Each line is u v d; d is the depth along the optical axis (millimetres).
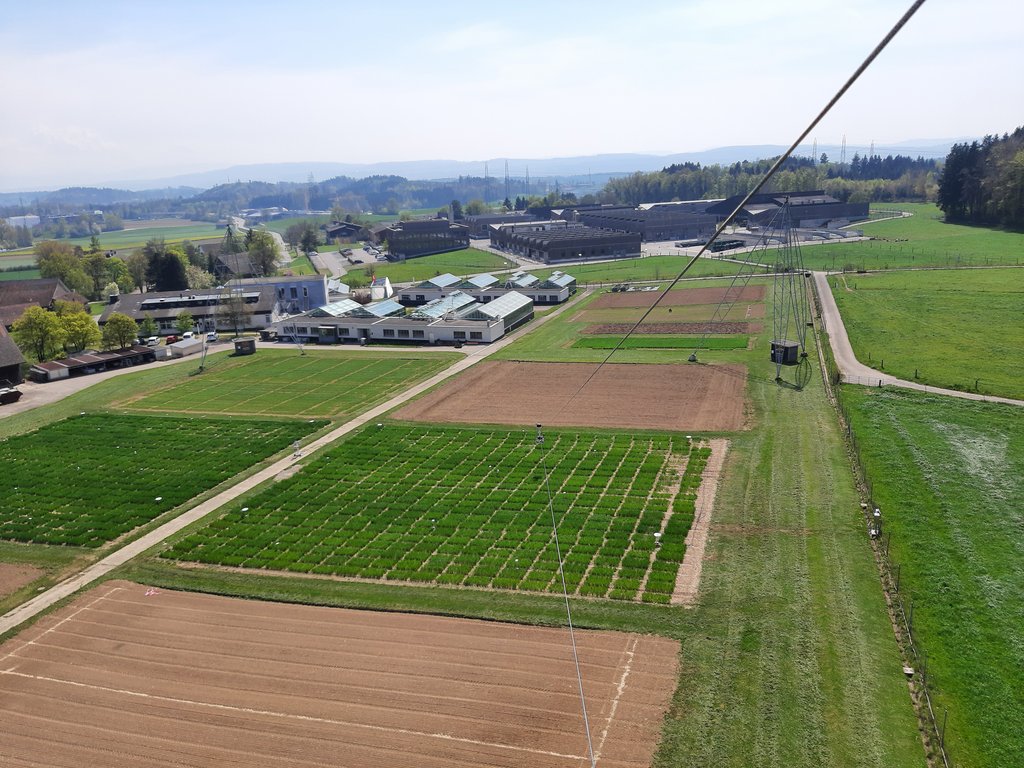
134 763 35094
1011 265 156250
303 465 73938
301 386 105750
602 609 45438
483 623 45000
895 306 123750
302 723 37000
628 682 38500
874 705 35688
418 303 177375
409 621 45781
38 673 42750
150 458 78812
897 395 81188
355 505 63625
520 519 59031
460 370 108312
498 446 75812
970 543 50219
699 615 44031
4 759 35938
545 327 137000
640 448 72312
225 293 160750
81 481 73000
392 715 37156
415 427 83250
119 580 53219
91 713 38906
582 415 83625
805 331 114750
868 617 42781
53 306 173375
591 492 63344
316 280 172000
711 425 77125
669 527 55156
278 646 43875
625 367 102688
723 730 34562
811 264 179750
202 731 36938
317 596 49250
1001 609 42969
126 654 44062
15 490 71438
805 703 35969
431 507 62312
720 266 190875
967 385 82562
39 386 113750
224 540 58562
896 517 54344
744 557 50312
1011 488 57719
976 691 36500
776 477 62531
